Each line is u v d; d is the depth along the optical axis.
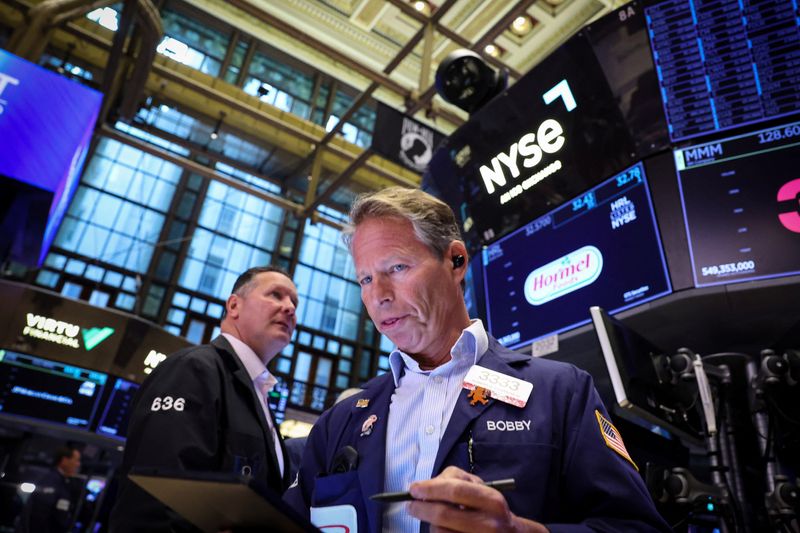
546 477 1.23
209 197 16.69
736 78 3.09
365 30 13.74
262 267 2.88
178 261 15.52
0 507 6.55
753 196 2.93
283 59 16.53
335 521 1.30
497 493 0.96
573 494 1.25
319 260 17.73
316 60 16.55
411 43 7.82
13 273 13.51
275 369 15.81
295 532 0.96
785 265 2.78
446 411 1.38
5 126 5.91
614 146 3.33
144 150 8.77
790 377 2.40
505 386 1.36
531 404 1.33
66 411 8.59
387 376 1.59
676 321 3.01
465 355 1.45
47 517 6.27
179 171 16.48
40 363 8.59
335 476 1.35
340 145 15.16
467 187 4.07
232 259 16.39
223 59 15.66
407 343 1.51
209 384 2.09
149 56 8.21
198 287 15.63
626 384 2.11
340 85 17.08
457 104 4.58
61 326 8.72
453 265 1.56
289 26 7.83
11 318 8.48
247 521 0.98
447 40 13.27
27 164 5.89
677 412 2.36
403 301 1.46
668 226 3.06
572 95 3.51
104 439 8.84
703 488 2.21
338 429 1.52
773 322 2.87
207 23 15.77
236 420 2.14
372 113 17.44
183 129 15.05
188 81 9.84
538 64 3.66
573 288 3.37
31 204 6.04
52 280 13.96
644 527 1.16
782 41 3.03
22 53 7.17
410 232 1.48
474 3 12.32
